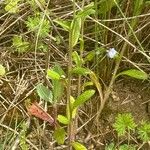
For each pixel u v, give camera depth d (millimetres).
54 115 179
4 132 189
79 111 198
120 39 201
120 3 202
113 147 185
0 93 201
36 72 205
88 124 195
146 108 202
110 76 205
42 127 192
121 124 182
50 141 188
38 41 204
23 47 207
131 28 184
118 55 191
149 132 184
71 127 174
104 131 194
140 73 177
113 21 203
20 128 191
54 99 175
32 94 200
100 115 198
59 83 173
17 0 205
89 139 191
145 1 191
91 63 206
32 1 200
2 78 205
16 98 199
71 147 180
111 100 203
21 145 181
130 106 202
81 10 168
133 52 204
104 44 202
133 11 196
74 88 203
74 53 172
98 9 202
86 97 161
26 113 194
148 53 208
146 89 208
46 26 196
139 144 189
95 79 177
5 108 197
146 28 205
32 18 206
